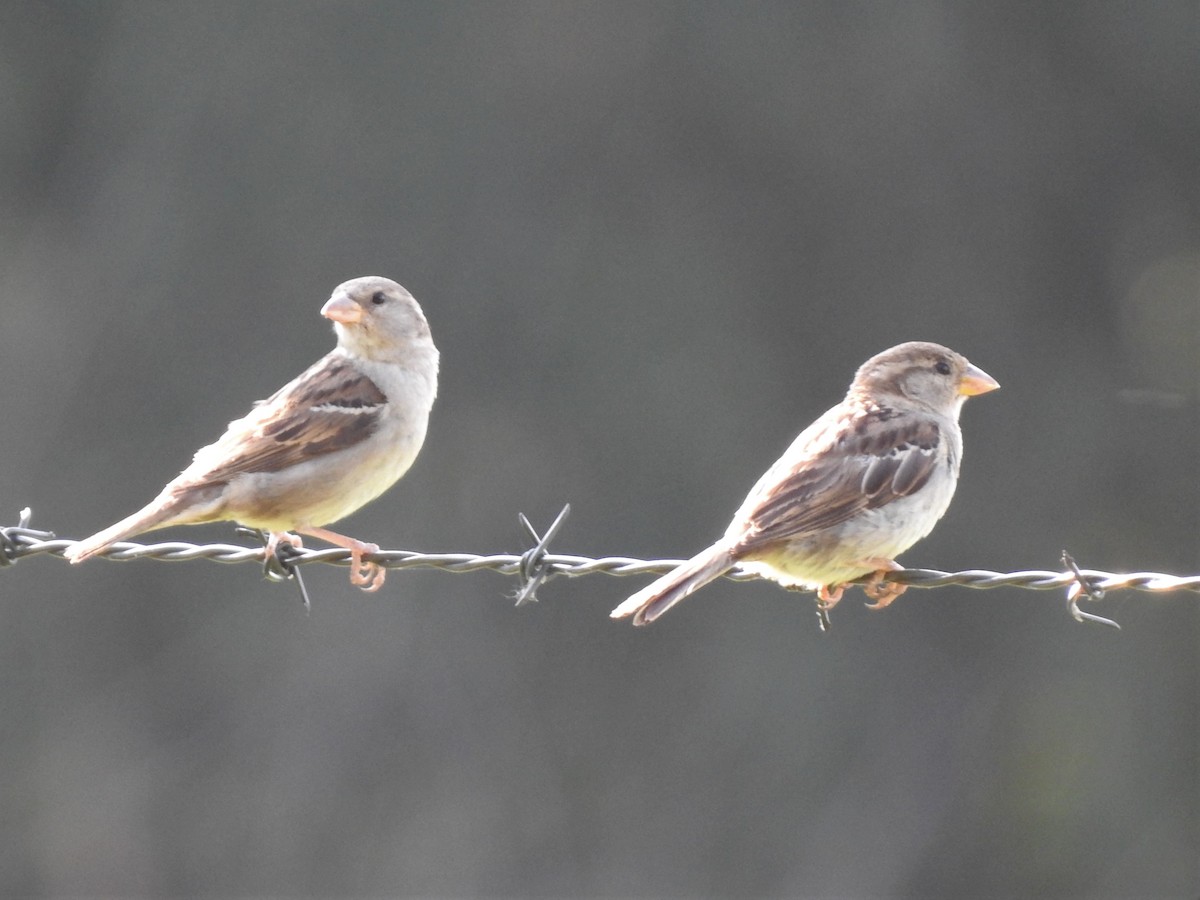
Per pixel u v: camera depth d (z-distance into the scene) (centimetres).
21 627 1788
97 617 1794
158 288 1945
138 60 1995
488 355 1928
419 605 1788
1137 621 1936
